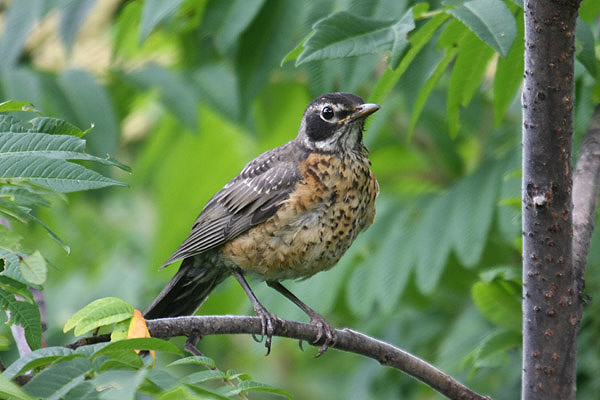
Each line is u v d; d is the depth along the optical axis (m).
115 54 11.65
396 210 11.23
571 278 6.89
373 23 6.65
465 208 10.49
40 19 10.06
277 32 9.97
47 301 12.94
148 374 4.25
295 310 11.14
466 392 7.82
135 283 13.45
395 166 13.52
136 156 15.09
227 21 9.71
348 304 10.83
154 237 13.97
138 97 12.29
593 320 9.71
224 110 11.53
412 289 11.50
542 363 6.92
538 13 6.48
